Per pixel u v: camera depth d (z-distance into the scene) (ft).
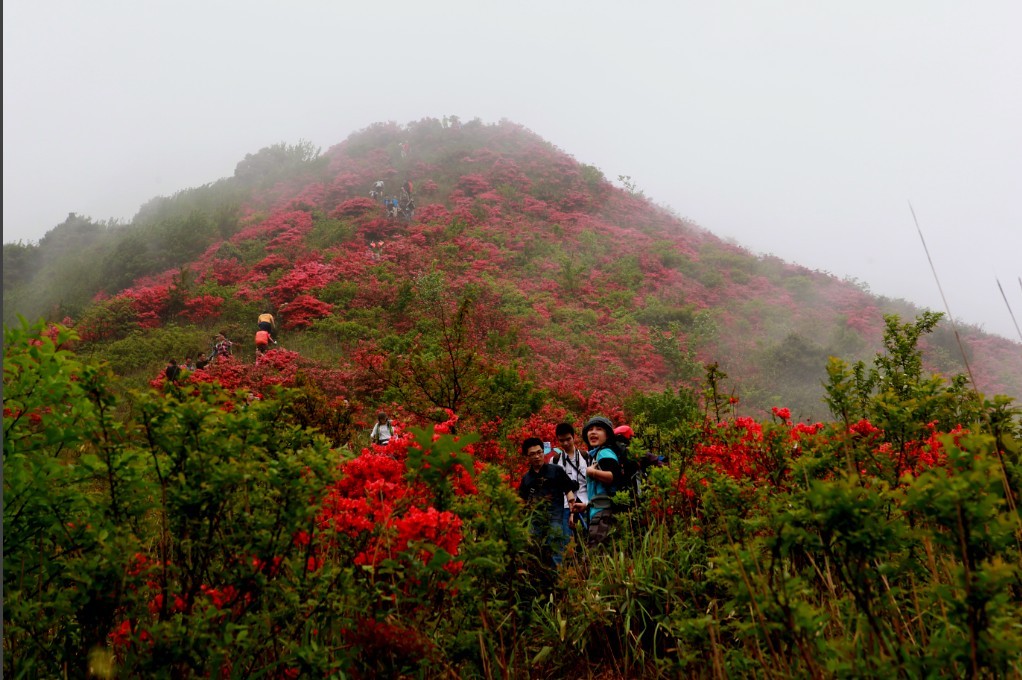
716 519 10.04
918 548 7.16
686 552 10.62
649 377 63.72
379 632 6.86
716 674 6.84
